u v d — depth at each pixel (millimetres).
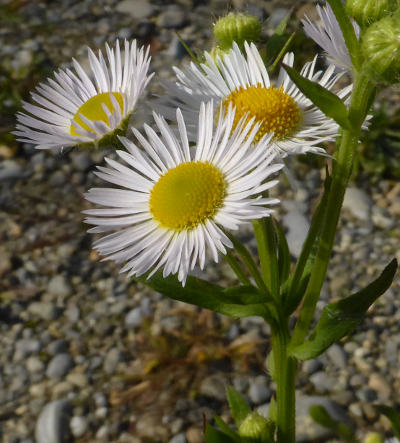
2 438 106
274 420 80
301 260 70
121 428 107
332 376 112
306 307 69
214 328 119
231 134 64
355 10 55
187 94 67
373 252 134
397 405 107
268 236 68
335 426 100
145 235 59
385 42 51
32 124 65
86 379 114
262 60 72
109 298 128
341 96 65
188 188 58
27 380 115
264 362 114
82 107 64
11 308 126
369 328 119
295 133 65
